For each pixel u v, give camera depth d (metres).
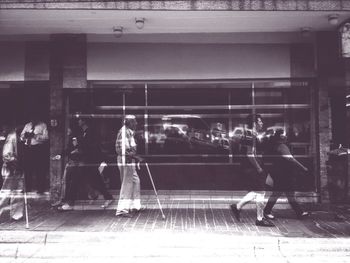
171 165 9.60
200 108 9.48
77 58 9.27
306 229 6.99
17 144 7.91
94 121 9.41
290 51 9.21
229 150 9.52
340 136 9.20
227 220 7.66
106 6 7.40
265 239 6.33
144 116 9.50
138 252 6.11
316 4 7.63
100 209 8.69
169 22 8.38
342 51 8.99
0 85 9.42
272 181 7.62
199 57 9.26
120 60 9.27
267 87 9.39
